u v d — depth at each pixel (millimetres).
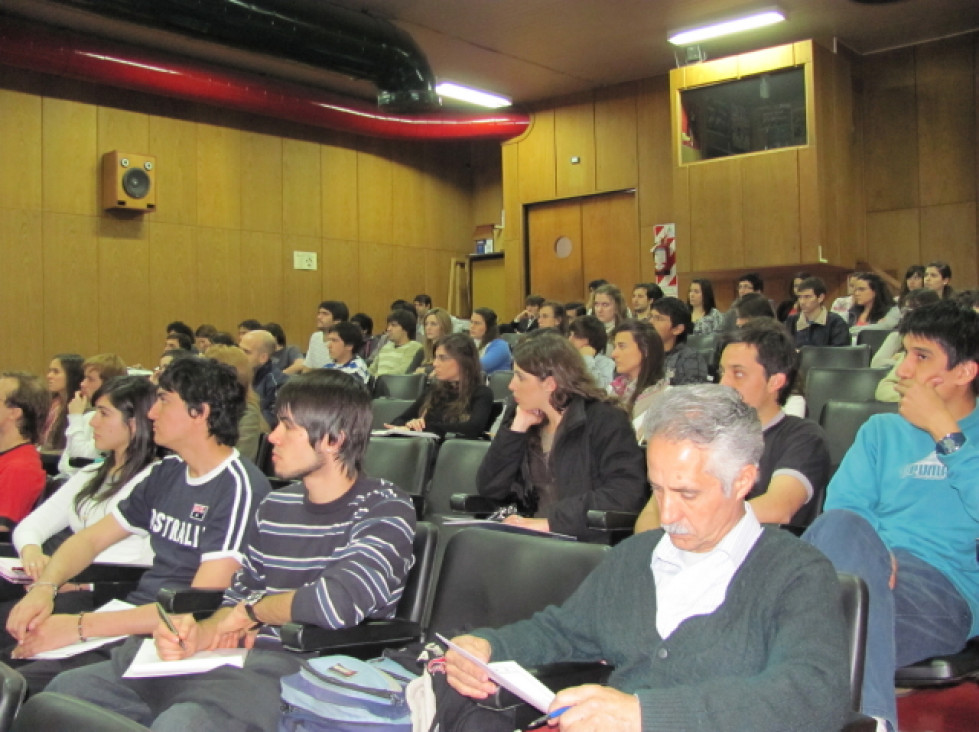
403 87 7945
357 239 10898
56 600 2539
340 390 2066
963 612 2076
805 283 6340
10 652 2340
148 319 9094
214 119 9656
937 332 2195
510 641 1610
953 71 8703
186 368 2387
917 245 8883
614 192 10242
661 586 1537
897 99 8969
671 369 4395
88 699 1933
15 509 3215
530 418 2922
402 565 1981
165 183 9258
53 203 8516
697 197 8938
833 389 4113
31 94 8398
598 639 1600
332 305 8141
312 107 9641
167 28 6566
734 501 1433
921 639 2016
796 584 1394
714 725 1229
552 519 2672
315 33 7223
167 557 2402
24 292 8320
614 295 6176
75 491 2893
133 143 9039
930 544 2154
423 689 1606
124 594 2598
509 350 6406
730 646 1412
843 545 1848
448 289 11820
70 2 6125
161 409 2375
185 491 2395
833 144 8578
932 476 2203
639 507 2688
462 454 3346
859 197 9023
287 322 10195
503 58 9195
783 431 2514
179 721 1702
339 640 1832
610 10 7992
